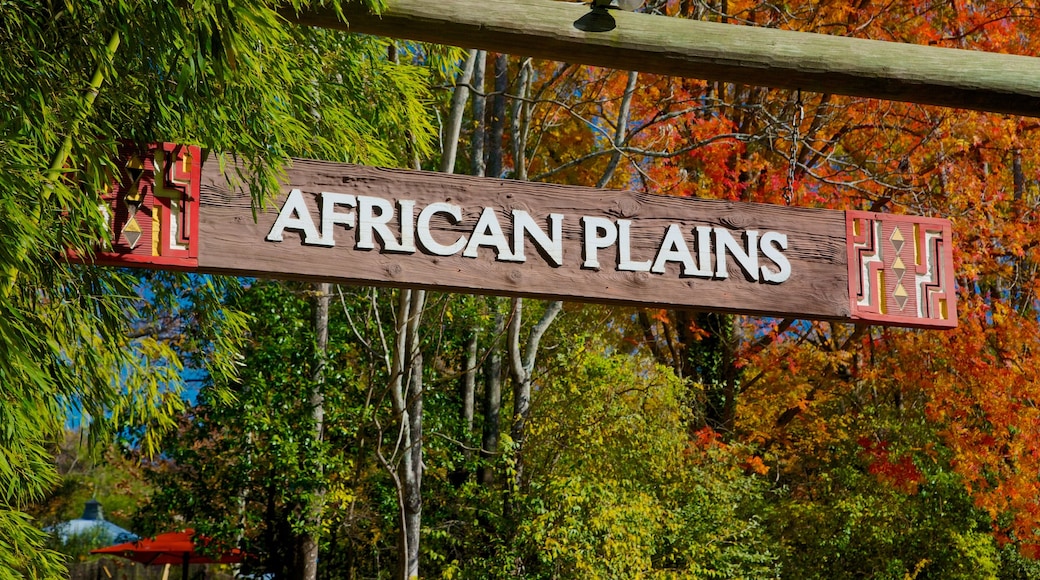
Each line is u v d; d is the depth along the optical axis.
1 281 3.85
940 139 13.96
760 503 14.38
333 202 3.48
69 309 4.55
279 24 3.85
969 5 14.93
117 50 4.32
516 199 3.62
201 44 3.81
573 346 12.66
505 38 3.46
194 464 12.77
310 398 12.27
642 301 3.66
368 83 7.32
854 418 15.57
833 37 3.71
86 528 20.25
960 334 13.28
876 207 15.00
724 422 16.84
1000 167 15.95
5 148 3.79
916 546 13.91
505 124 16.00
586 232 3.65
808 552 14.10
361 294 12.66
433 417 12.97
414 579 10.05
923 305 3.91
